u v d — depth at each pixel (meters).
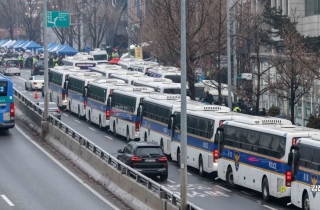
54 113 84.88
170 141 63.25
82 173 53.69
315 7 89.69
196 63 83.50
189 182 54.22
